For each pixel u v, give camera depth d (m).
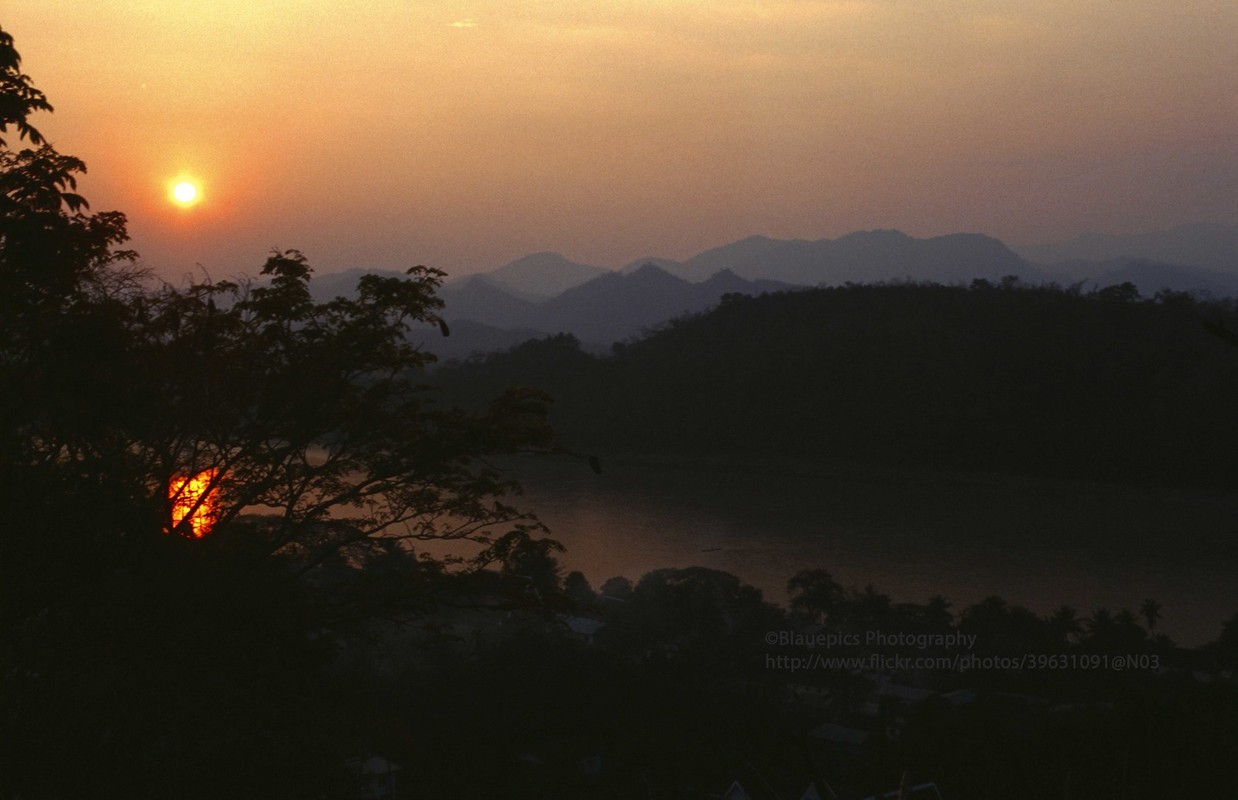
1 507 8.43
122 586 8.59
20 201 8.72
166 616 8.53
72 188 9.06
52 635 8.45
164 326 10.12
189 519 9.99
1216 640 42.66
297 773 9.27
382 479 11.11
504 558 11.24
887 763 12.61
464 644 28.89
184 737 8.62
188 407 10.16
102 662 8.35
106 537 9.04
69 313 9.17
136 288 9.96
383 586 11.00
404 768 19.94
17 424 8.95
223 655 8.80
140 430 9.61
